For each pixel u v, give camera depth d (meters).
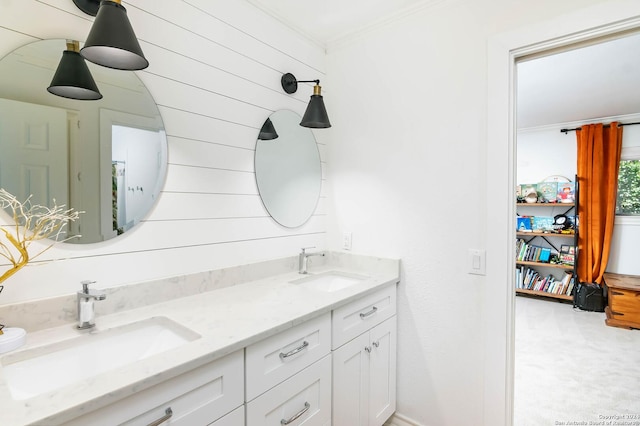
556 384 2.42
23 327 1.03
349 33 2.07
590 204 4.20
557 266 4.34
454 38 1.70
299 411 1.25
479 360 1.64
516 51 1.52
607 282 3.77
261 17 1.82
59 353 0.99
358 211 2.10
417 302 1.85
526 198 4.70
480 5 1.62
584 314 3.99
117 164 1.26
